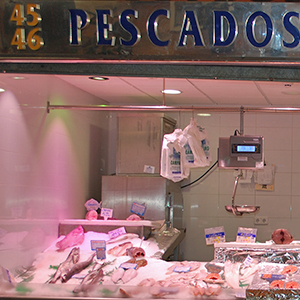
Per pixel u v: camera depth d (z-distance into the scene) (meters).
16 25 2.75
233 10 2.64
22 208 3.70
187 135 4.29
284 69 2.89
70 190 4.77
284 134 5.48
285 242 3.75
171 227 5.20
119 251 4.03
